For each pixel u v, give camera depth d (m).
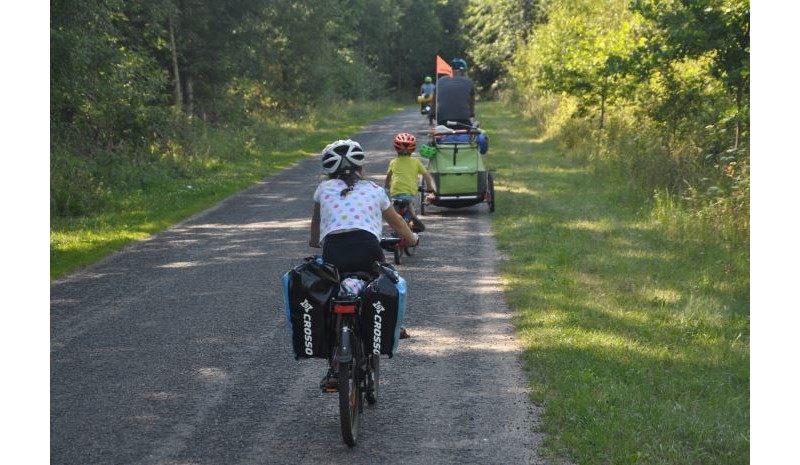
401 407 7.55
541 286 11.84
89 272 13.68
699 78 20.94
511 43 66.00
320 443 6.80
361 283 6.77
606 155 25.72
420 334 9.83
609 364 8.45
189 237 16.80
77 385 8.20
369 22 94.38
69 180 21.09
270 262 14.08
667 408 7.23
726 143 19.61
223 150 31.92
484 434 6.88
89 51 22.83
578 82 27.00
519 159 28.16
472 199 18.39
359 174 7.31
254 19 42.28
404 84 114.62
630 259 13.52
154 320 10.62
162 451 6.66
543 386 7.88
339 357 6.39
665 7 18.50
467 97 23.22
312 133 44.38
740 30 16.89
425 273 13.06
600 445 6.46
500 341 9.48
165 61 38.84
